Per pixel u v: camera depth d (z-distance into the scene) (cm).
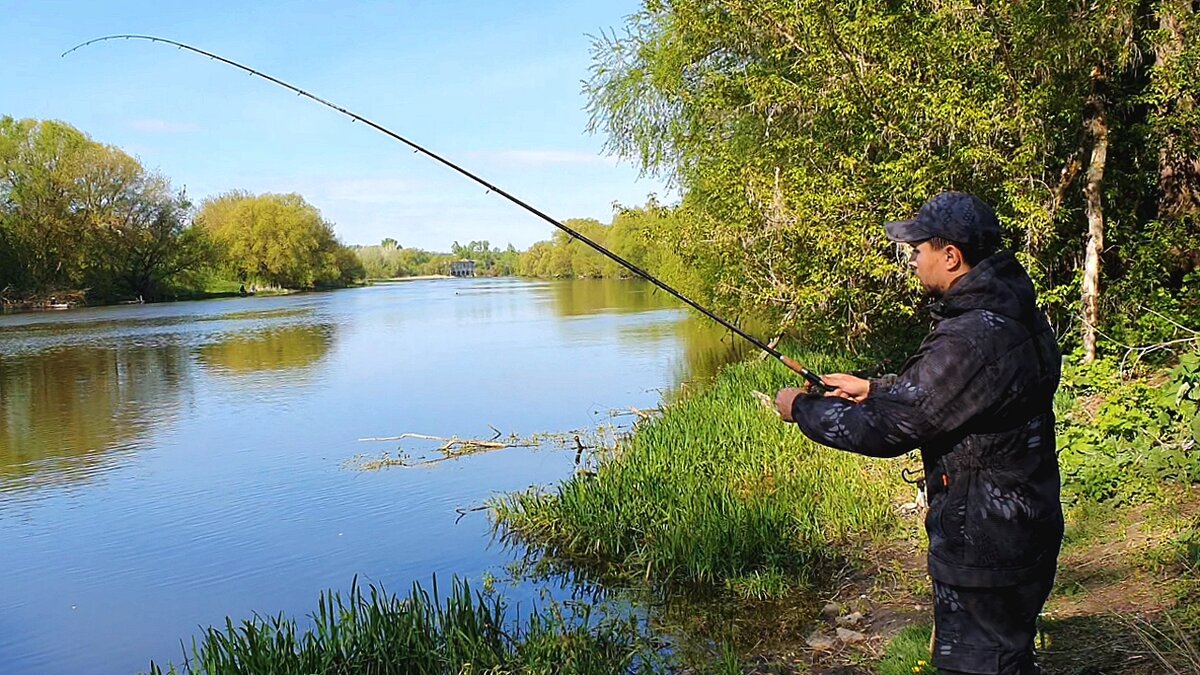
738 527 651
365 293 7412
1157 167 1023
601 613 579
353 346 2692
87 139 5388
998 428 246
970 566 251
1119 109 1012
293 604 670
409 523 852
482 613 536
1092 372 792
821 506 703
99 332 3322
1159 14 910
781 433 952
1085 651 383
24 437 1368
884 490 729
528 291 6869
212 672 466
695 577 616
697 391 1398
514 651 508
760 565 619
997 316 246
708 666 482
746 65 1354
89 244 5294
